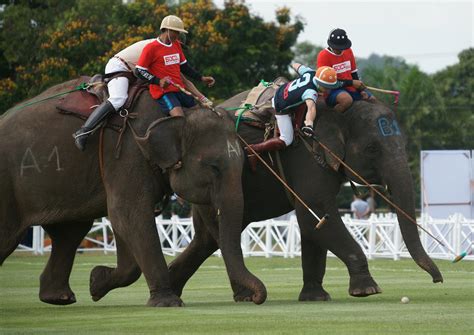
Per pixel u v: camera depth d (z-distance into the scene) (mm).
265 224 71000
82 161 35906
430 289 40406
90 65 89375
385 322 28000
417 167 140000
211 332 26125
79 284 47594
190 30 92500
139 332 26375
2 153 36438
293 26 97625
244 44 94938
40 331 27031
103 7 95625
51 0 100625
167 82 35094
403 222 36938
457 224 62250
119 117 35531
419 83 141500
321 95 37906
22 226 36656
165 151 34500
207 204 34750
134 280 37000
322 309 32312
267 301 36875
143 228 35188
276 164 37906
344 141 37344
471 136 142750
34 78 91000
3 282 48188
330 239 37000
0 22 100688
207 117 34656
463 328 26500
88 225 38031
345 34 37781
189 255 39094
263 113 38312
